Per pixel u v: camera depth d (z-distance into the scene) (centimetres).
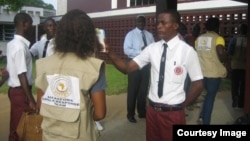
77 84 247
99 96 252
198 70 342
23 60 393
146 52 360
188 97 350
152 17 1528
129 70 361
